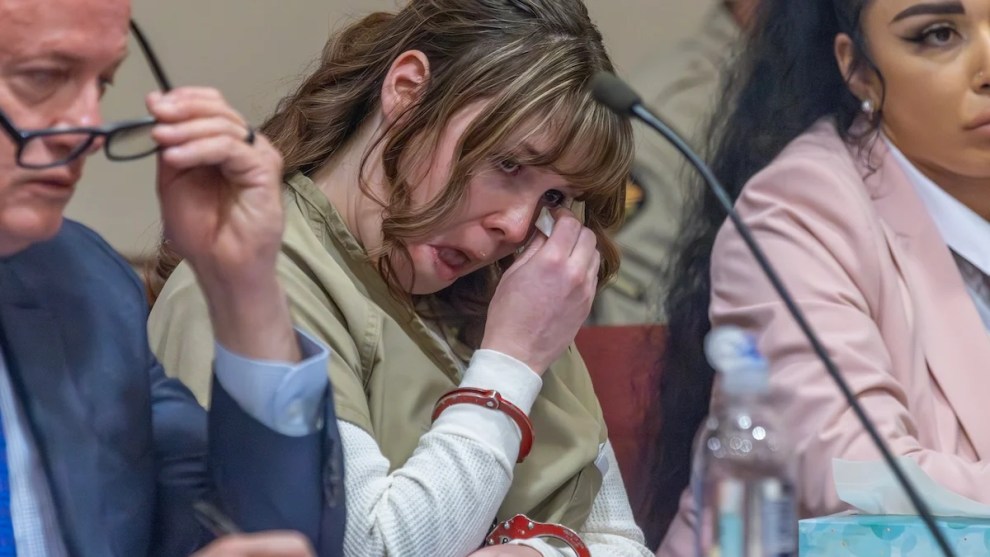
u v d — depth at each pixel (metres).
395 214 4.22
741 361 5.40
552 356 4.35
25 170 2.74
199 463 3.43
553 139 4.19
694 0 6.58
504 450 4.07
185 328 4.08
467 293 4.75
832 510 5.43
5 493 3.07
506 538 4.29
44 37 2.70
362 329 4.24
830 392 5.59
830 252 6.00
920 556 4.09
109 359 3.25
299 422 3.17
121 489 3.16
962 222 6.18
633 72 6.63
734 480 4.80
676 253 6.41
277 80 6.74
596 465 4.81
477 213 4.26
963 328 6.04
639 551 4.77
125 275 3.43
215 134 3.05
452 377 4.51
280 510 3.12
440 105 4.24
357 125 4.53
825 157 6.21
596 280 4.55
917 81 6.21
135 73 6.38
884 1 6.25
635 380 6.46
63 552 3.08
